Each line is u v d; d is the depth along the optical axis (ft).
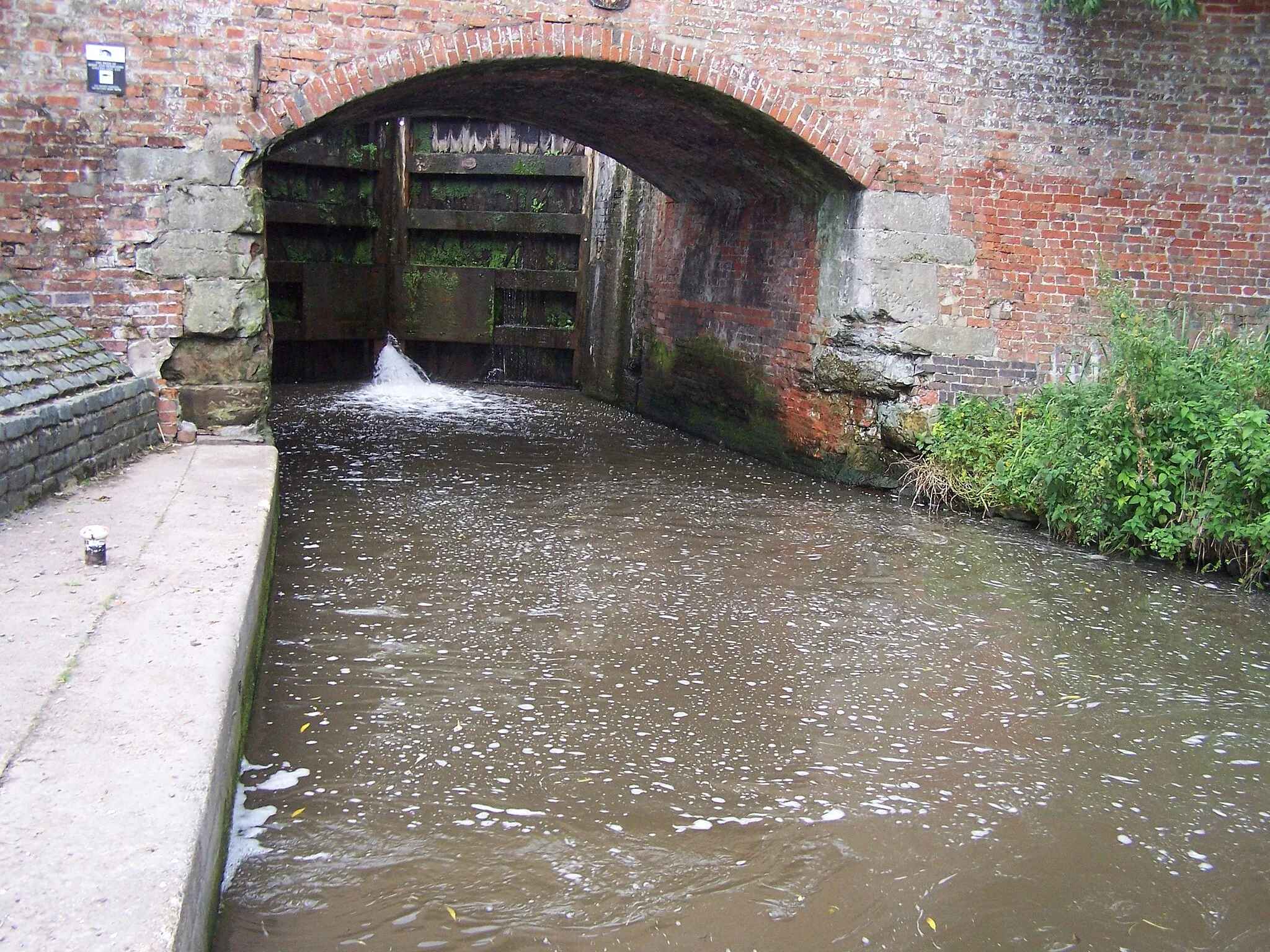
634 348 47.26
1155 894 11.55
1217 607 21.22
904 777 13.88
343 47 24.90
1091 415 25.39
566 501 28.53
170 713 10.41
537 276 53.67
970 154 29.09
